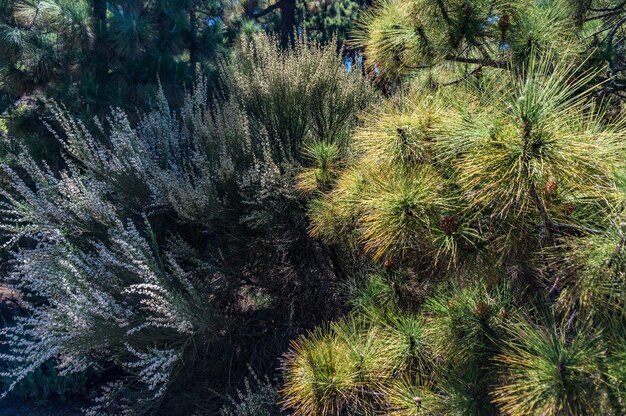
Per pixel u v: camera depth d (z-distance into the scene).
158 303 3.76
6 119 7.15
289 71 4.70
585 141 1.49
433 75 2.87
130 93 6.73
